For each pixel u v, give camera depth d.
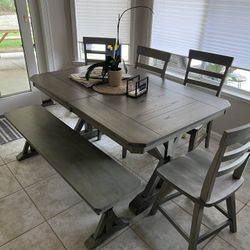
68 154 1.66
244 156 1.33
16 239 1.55
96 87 1.93
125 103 1.69
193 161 1.62
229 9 2.35
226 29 2.44
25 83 3.23
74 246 1.52
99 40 2.73
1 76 3.12
